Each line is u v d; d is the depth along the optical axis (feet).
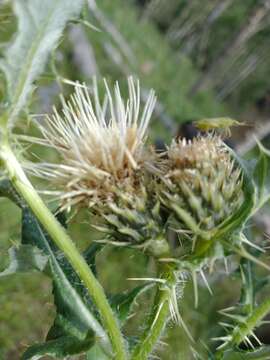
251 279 0.35
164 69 2.62
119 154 0.31
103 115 0.32
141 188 0.31
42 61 0.28
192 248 0.29
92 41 1.73
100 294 0.30
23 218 0.32
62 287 0.31
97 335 0.31
